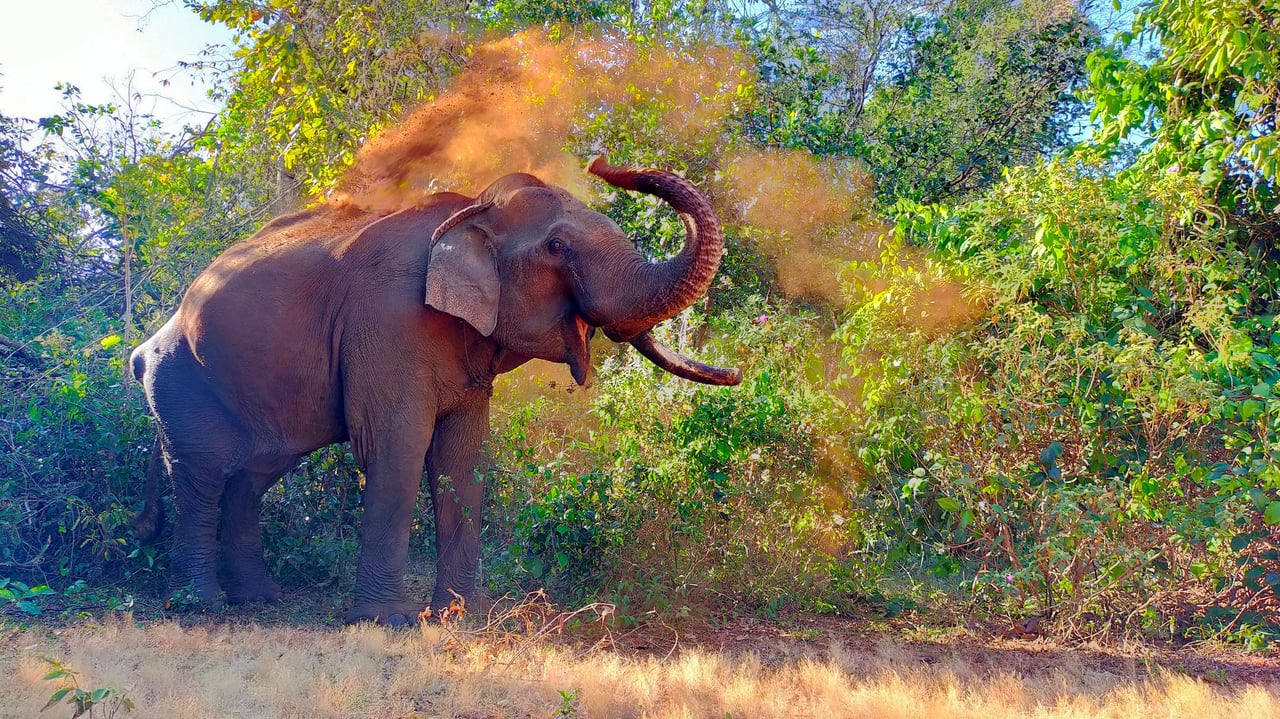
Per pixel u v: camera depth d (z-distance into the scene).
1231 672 5.22
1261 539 5.83
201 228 10.02
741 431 6.68
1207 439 6.14
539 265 5.96
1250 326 6.16
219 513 6.95
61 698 3.57
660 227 9.73
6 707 3.80
